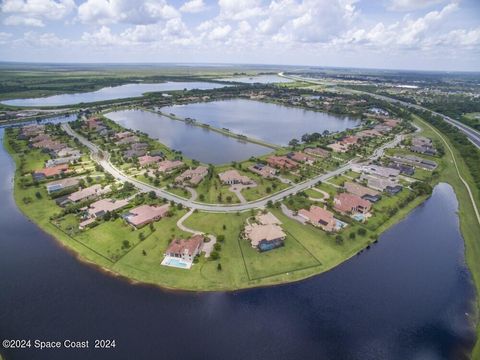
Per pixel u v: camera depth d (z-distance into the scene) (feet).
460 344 224.12
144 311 241.76
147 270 280.51
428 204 428.56
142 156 577.84
